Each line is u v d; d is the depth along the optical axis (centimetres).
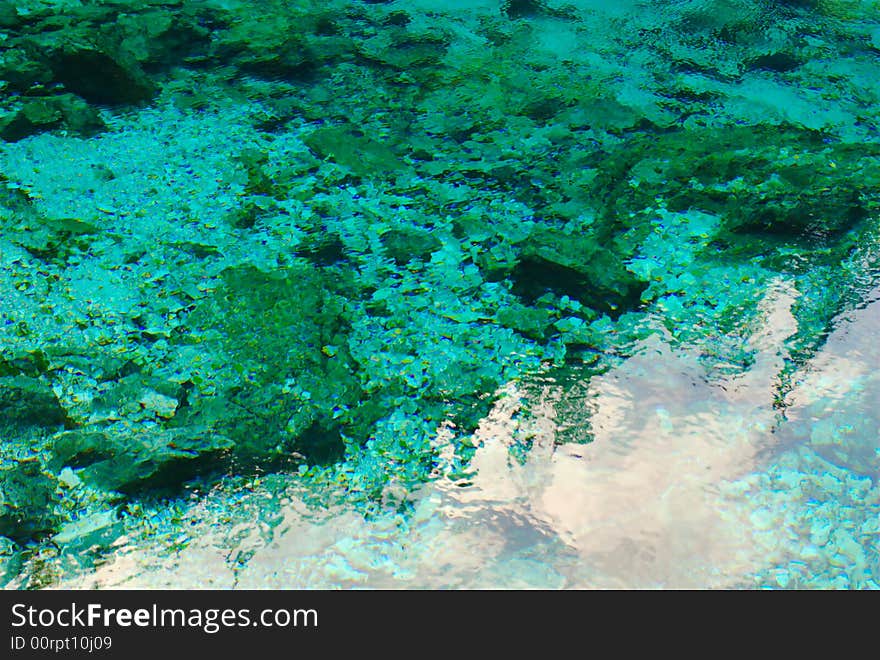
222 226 455
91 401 371
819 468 367
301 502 349
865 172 505
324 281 429
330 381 383
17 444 354
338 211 470
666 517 350
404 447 367
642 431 377
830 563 340
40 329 397
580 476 361
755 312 427
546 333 412
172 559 332
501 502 352
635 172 501
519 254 445
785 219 466
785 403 389
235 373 384
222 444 355
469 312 420
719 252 456
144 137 507
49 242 436
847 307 432
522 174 497
